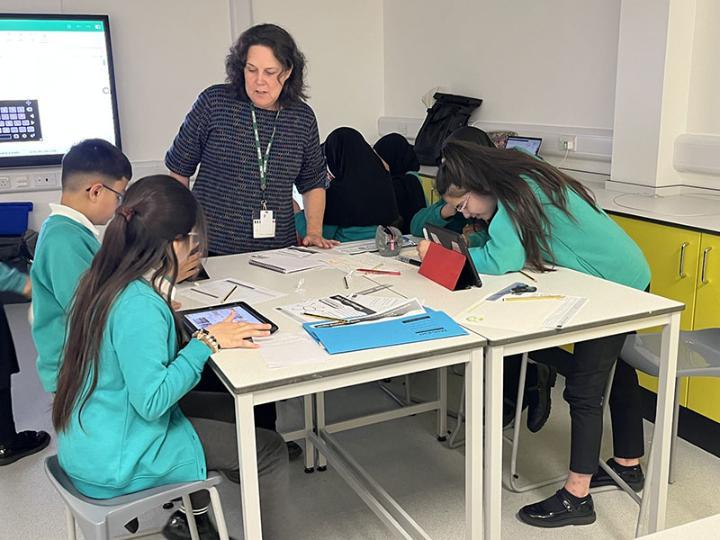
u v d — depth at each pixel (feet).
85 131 15.64
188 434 5.71
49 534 7.90
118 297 5.31
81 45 15.24
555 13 12.81
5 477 9.09
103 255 5.50
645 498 7.50
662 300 6.77
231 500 8.43
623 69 11.10
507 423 9.57
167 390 5.22
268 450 6.29
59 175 15.66
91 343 5.32
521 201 7.36
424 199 12.52
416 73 16.88
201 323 6.40
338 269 8.32
